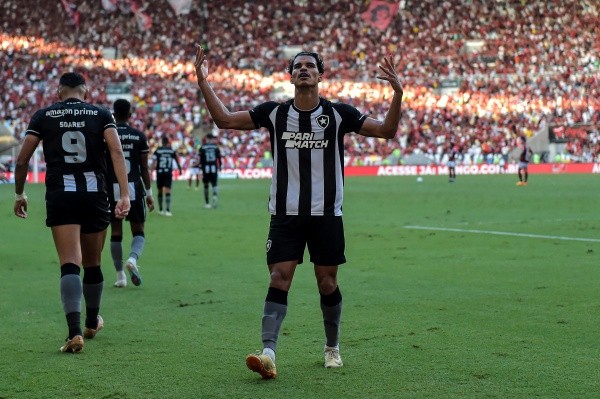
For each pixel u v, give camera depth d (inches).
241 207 1555.1
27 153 412.8
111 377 356.8
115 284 633.0
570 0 3865.7
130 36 3656.5
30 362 386.3
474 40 3799.2
